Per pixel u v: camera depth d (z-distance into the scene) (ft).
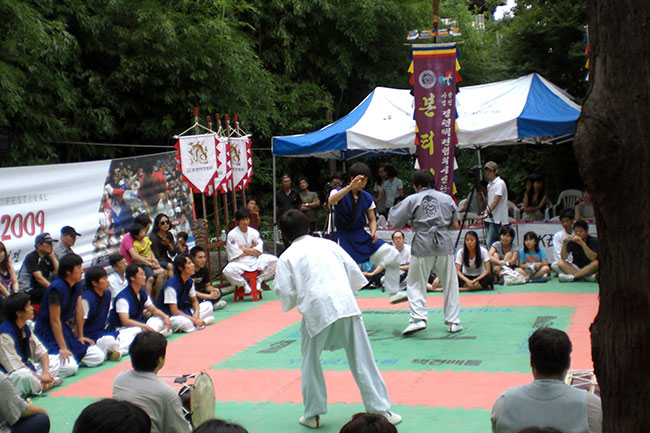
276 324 26.48
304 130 50.16
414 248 22.35
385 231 36.19
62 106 32.58
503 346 20.80
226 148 32.78
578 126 5.74
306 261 14.56
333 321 14.11
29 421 13.47
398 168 54.60
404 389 17.12
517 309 26.08
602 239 5.77
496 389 16.67
